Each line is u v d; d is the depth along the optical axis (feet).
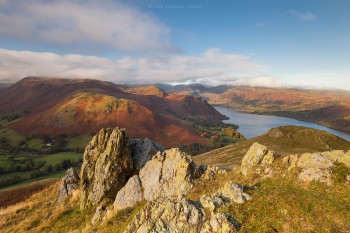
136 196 111.75
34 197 191.31
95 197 126.21
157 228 62.69
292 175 91.66
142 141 162.50
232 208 64.95
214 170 114.32
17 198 230.27
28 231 123.75
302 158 98.48
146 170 120.57
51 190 191.52
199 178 108.88
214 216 60.39
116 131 141.38
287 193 74.18
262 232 57.31
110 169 131.23
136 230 67.62
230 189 73.20
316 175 86.69
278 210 64.13
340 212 64.28
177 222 62.64
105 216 103.65
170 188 106.63
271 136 426.51
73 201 139.54
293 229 58.39
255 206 65.87
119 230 85.76
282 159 104.94
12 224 141.59
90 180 136.46
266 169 101.55
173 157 116.26
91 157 146.61
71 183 154.10
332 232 56.80
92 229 97.96
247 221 60.75
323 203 68.03
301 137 399.65
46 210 144.15
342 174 84.07
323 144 370.12
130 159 139.33
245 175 102.73
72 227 112.88
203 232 58.85
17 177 596.29
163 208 67.05
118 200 112.68
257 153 108.88
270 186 83.30
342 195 75.77
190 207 64.64
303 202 67.87
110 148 136.46
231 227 57.62
